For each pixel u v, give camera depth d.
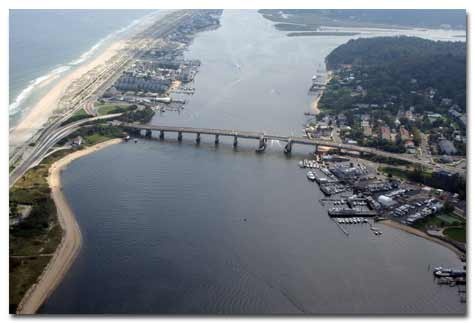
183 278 180.12
